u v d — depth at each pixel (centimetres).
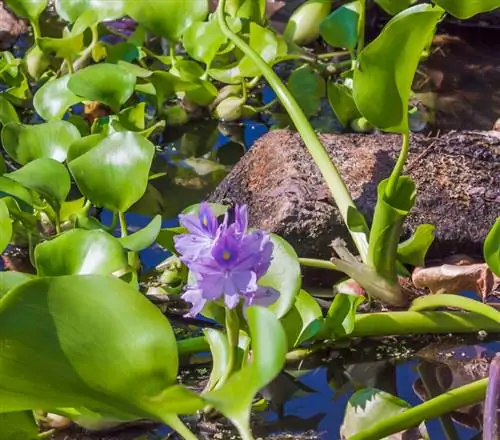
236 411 146
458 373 174
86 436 164
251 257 148
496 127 223
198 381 172
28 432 159
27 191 194
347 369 176
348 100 223
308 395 172
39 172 186
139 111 215
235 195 202
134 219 203
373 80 168
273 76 197
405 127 171
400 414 159
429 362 176
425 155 201
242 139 225
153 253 196
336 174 189
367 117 170
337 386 173
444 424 165
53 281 154
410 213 193
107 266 170
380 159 201
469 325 179
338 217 192
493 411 158
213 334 166
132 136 184
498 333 180
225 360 164
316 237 191
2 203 180
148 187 211
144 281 189
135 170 183
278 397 171
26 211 202
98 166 183
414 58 167
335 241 183
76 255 171
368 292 181
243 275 148
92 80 213
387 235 177
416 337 180
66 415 161
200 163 218
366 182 197
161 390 153
